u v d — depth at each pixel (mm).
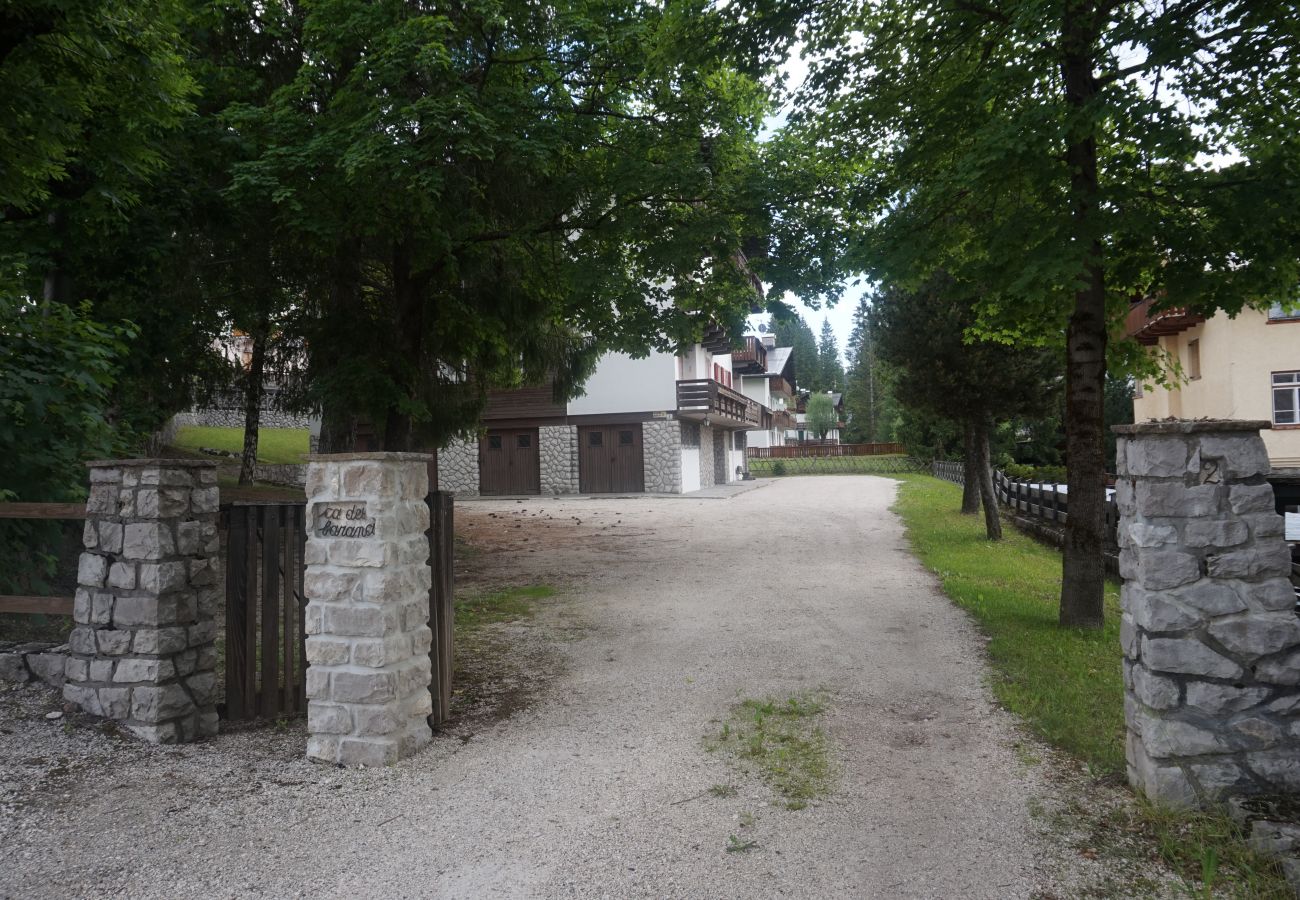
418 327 11719
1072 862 3346
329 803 4082
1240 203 6348
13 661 5309
